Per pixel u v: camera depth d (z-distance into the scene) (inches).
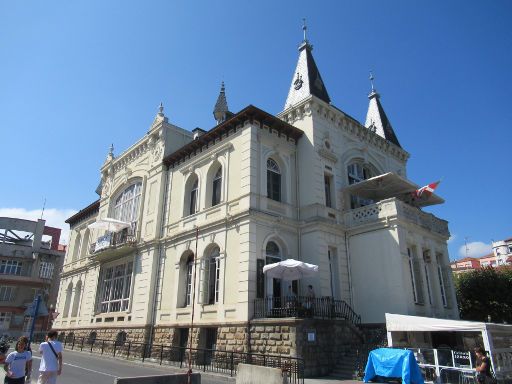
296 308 610.5
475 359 511.2
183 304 822.5
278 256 759.7
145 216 1010.1
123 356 850.8
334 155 877.8
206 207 839.1
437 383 519.8
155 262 922.1
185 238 856.3
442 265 904.3
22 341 335.6
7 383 318.7
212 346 718.5
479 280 1093.8
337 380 546.0
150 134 1077.1
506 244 3415.4
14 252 2123.5
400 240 743.7
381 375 510.3
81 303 1218.6
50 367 316.5
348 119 950.4
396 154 1107.3
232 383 522.6
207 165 874.8
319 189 813.2
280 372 397.4
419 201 988.6
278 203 780.6
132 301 948.6
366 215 810.2
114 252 1045.2
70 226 1556.3
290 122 912.3
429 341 709.9
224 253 743.7
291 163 850.8
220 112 1175.0
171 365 685.3
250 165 755.4
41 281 2110.0
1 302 1994.3
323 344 607.2
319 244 757.9
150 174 1047.6
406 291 708.7
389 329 599.8
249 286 673.0
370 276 763.4
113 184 1233.4
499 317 1034.1
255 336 633.6
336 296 762.2
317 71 1011.3
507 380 497.4
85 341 1087.0
